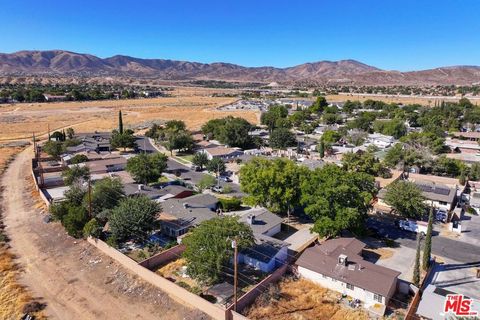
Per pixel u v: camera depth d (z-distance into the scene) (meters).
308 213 52.25
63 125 169.88
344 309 37.34
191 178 86.69
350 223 49.09
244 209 66.19
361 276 39.75
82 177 74.06
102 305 38.78
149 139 138.25
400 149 92.12
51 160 103.62
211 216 56.78
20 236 55.56
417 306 37.22
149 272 41.69
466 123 161.38
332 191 49.72
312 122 171.88
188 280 42.19
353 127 147.75
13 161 104.62
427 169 89.06
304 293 40.06
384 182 77.44
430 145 107.50
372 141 124.75
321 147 103.94
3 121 176.00
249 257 45.38
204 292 39.62
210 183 75.44
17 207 67.81
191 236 43.12
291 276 43.38
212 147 122.12
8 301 39.19
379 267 41.34
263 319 35.53
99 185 59.66
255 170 61.69
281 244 47.97
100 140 125.44
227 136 124.06
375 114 176.00
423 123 156.12
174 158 108.69
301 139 136.00
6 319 36.34
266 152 114.56
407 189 58.94
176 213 58.03
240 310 36.56
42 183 78.00
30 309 37.62
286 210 62.38
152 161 79.56
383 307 36.94
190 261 40.91
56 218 57.28
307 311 37.00
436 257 48.66
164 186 77.38
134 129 159.88
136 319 36.47
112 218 50.78
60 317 36.94
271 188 57.78
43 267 46.59
